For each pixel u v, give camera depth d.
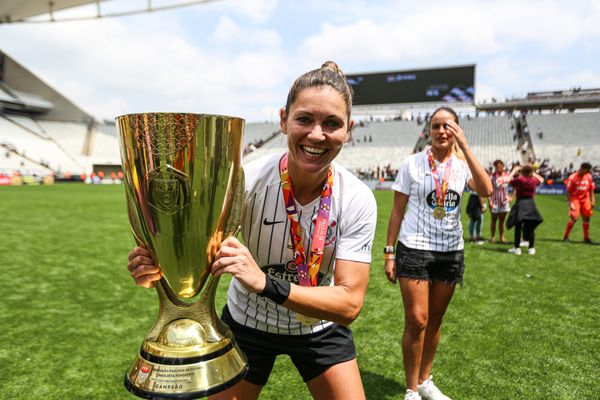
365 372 3.21
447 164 2.65
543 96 48.06
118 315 4.40
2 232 9.80
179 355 1.22
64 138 48.47
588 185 9.10
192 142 1.14
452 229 2.61
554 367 3.29
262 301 1.71
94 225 11.15
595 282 5.88
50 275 6.00
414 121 46.00
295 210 1.59
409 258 2.59
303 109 1.31
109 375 3.11
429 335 2.75
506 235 10.40
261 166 1.64
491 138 39.38
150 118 1.12
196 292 1.31
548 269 6.66
